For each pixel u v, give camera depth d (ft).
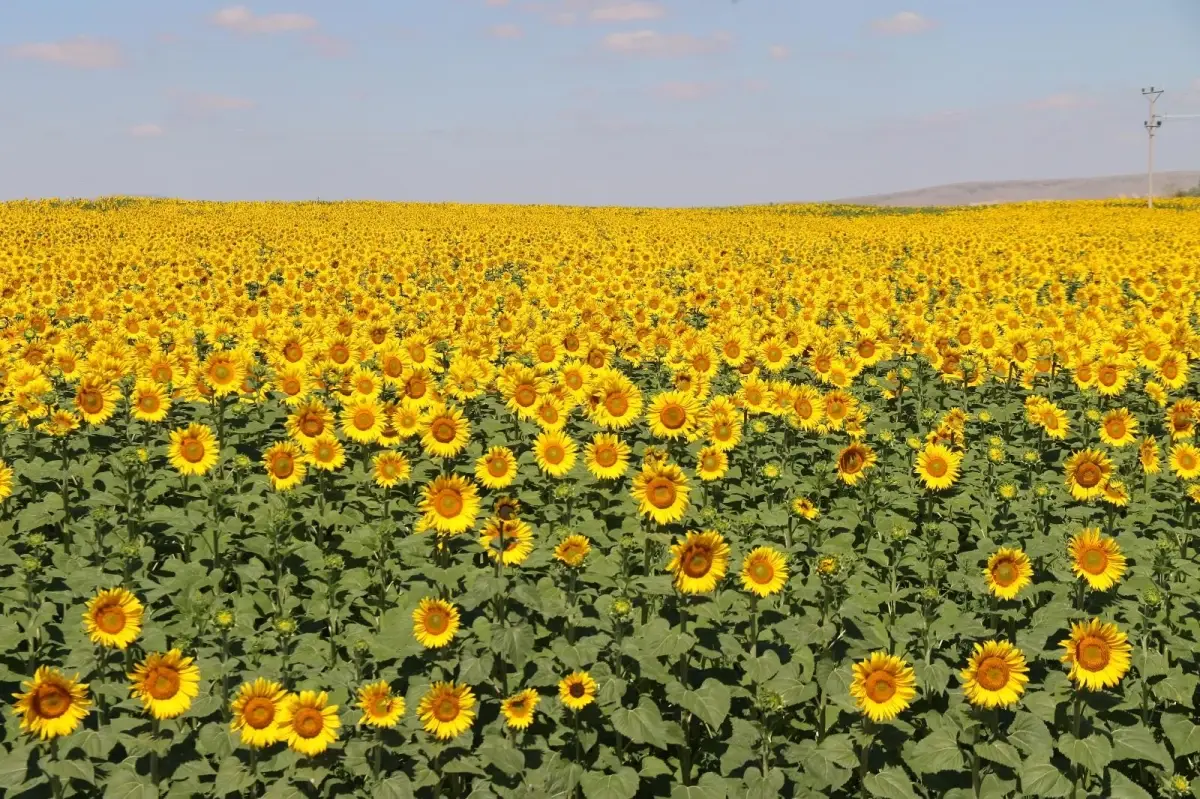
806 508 31.07
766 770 23.00
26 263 92.68
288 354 45.88
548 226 190.49
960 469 40.14
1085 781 23.85
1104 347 51.31
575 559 25.27
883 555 31.71
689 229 184.85
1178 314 69.62
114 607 23.06
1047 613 27.04
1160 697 24.75
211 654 25.09
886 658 22.89
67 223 167.02
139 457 32.99
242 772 22.00
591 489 36.09
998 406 49.34
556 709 24.11
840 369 49.49
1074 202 331.57
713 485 37.22
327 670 25.00
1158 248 126.93
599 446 31.55
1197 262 98.94
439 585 27.76
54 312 68.23
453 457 37.91
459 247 126.21
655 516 27.45
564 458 32.63
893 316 70.18
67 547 31.17
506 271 111.55
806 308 70.18
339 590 28.68
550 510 33.94
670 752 25.31
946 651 27.07
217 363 40.29
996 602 29.14
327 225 180.96
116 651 25.26
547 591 27.27
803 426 40.70
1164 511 36.63
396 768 22.89
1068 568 28.91
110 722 22.86
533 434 40.65
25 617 25.84
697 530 33.22
